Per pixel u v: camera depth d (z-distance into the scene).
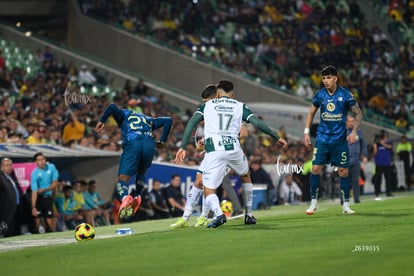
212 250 24.20
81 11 102.94
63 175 56.12
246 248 24.33
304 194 67.38
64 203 50.31
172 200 54.16
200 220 35.72
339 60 102.56
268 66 99.62
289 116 85.75
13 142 52.69
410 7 111.75
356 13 109.81
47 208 47.34
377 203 49.00
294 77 98.69
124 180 32.50
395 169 79.62
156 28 103.12
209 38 103.69
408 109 97.50
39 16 108.12
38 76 79.31
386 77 101.81
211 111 30.67
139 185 33.41
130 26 102.56
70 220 50.34
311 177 37.72
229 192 46.41
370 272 19.23
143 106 80.38
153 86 94.88
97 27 101.62
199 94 99.31
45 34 113.50
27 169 48.22
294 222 33.28
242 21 105.38
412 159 84.31
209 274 19.89
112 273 20.80
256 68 99.44
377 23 111.50
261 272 19.88
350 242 24.81
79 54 95.44
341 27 107.56
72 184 55.56
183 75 99.50
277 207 59.38
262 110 86.56
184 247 25.25
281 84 98.00
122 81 95.06
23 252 26.58
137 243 27.17
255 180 61.22
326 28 106.69
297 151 73.19
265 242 25.64
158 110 80.62
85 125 66.44
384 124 94.31
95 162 56.41
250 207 32.66
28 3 105.19
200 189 35.62
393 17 111.12
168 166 57.38
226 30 104.88
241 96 97.62
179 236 28.84
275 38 102.69
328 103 36.28
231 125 30.67
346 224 31.12
